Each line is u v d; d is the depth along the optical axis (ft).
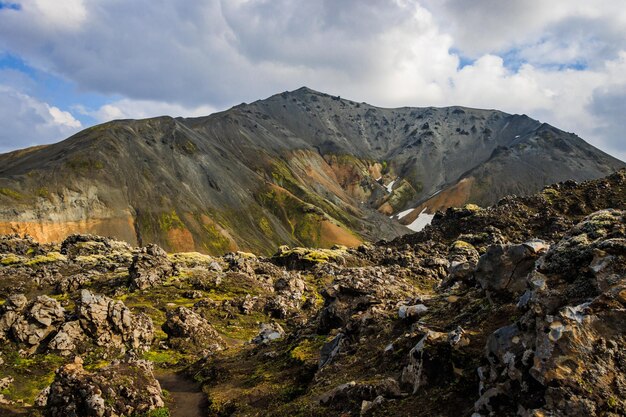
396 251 490.49
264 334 206.49
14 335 179.32
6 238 591.78
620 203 415.03
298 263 512.22
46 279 410.72
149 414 113.19
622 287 53.42
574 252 62.18
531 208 456.04
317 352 131.95
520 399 51.31
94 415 107.65
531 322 58.29
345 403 77.92
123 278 387.34
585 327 50.80
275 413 89.66
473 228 459.73
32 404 136.56
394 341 93.50
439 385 68.08
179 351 213.66
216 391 130.82
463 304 93.50
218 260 519.19
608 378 47.39
